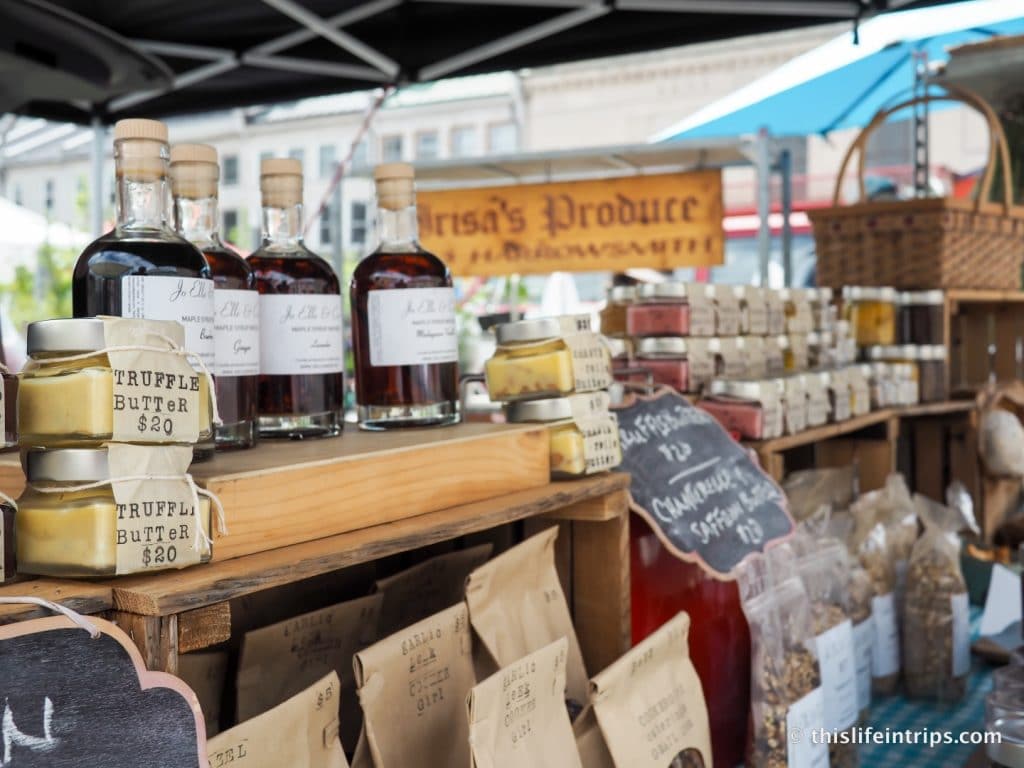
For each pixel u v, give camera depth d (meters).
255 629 1.05
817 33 12.16
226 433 0.92
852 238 2.96
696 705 1.22
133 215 0.83
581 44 3.03
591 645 1.34
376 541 0.85
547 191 4.14
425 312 1.13
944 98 3.00
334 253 4.24
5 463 0.82
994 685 1.28
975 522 2.98
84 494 0.67
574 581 1.35
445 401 1.16
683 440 1.57
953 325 3.34
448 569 1.26
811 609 1.71
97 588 0.67
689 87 12.66
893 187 3.86
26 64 2.04
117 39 2.17
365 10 2.82
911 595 2.04
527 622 1.15
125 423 0.67
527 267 4.20
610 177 4.09
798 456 2.60
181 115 3.55
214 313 0.90
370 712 0.89
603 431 1.26
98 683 0.63
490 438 1.08
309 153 11.06
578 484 1.20
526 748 0.95
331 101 10.98
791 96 4.29
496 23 2.94
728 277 10.30
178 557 0.71
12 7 1.90
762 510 1.58
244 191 11.02
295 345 1.04
